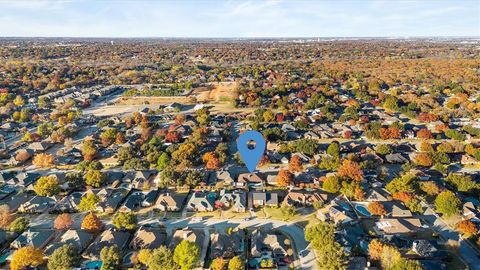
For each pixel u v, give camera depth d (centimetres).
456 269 8281
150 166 14062
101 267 8231
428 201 11288
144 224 10262
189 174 12456
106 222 10375
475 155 14188
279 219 10469
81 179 12425
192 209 11012
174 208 10988
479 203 10975
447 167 13862
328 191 11769
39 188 11650
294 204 11138
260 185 12456
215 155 14288
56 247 8900
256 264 8488
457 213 10306
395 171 13575
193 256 8194
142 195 11700
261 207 11138
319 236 8781
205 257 8788
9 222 10112
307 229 9312
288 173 12325
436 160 13838
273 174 13275
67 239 9162
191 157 14312
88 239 9319
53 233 9762
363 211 10656
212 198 11462
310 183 12369
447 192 10581
